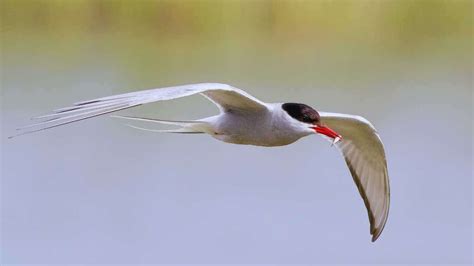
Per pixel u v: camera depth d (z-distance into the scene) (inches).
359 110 748.0
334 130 406.6
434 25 868.0
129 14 832.9
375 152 410.0
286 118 364.2
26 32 820.6
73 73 778.2
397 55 848.3
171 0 834.8
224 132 363.6
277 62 829.2
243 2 840.9
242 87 805.2
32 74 762.8
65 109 305.1
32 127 631.2
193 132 366.6
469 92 769.6
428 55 856.3
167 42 829.8
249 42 838.5
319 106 766.5
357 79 810.2
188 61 824.3
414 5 863.1
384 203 416.8
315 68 823.1
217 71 819.4
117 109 304.0
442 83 796.6
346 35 849.5
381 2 856.3
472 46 849.5
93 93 762.2
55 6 826.2
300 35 842.8
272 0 843.4
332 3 847.7
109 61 804.6
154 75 810.2
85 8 828.6
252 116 361.4
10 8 821.9
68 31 826.8
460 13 872.3
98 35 826.8
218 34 838.5
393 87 789.9
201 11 838.5
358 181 419.2
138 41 829.2
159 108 669.9
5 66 775.1
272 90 799.1
